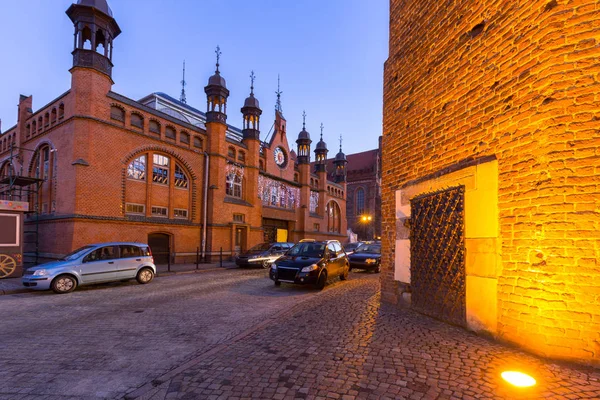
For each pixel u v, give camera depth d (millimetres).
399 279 7547
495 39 5117
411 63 7496
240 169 26906
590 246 3938
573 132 4094
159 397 3527
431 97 6691
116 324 6863
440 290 6133
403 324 5949
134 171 19281
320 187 40219
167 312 7957
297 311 7453
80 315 7742
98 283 12289
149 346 5441
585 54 4070
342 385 3633
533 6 4516
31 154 20578
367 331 5594
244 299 9641
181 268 18375
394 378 3766
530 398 3252
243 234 26359
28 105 22062
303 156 36688
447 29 6254
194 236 22375
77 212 16219
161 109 28094
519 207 4586
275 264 12000
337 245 13758
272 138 32531
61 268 10992
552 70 4242
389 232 8117
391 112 8336
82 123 16703
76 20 17172
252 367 4191
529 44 4543
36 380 4160
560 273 4113
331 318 6621
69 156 16844
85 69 16984
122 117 18578
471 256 5363
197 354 5047
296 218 35094
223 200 24188
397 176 7926
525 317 4430
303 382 3732
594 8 4055
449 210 5891
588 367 3873
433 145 6582
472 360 4203
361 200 63438
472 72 5574
